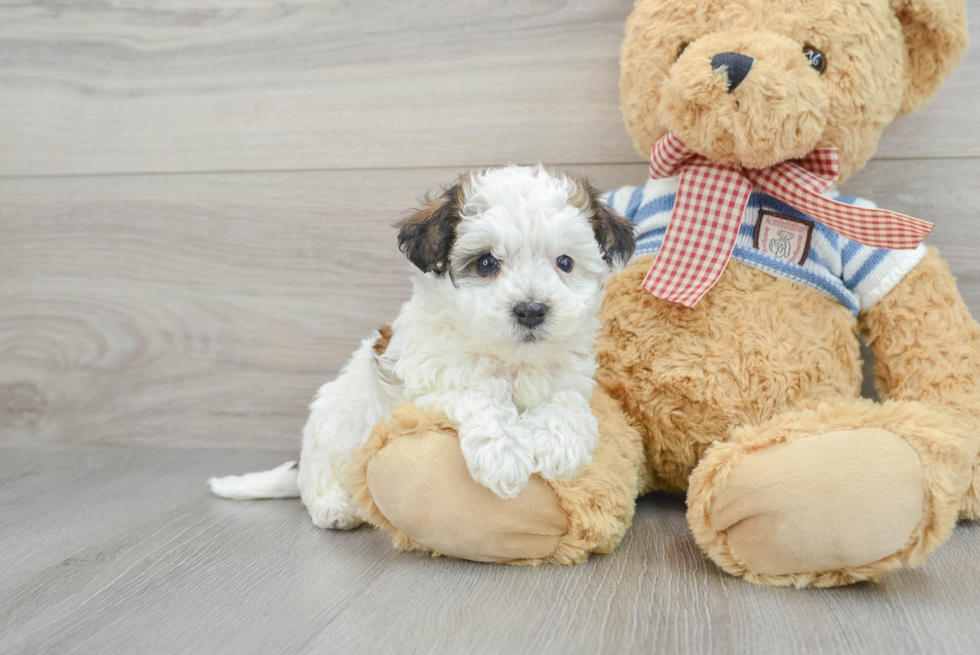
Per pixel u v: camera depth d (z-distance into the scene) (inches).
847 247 81.9
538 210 65.8
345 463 78.0
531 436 65.1
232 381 113.1
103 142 114.0
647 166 99.0
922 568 64.3
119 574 66.6
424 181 105.3
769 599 58.6
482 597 59.2
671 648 50.1
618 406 80.3
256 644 52.1
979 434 71.9
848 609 56.3
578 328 67.0
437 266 67.1
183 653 51.3
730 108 69.3
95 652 52.0
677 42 76.7
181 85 110.8
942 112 91.3
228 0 108.2
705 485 64.8
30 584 64.5
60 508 87.5
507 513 63.7
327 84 106.7
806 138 71.8
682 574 63.9
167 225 113.0
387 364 72.5
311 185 108.3
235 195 110.6
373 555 70.6
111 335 116.3
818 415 64.1
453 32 102.5
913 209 93.4
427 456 64.7
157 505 88.7
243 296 111.7
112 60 112.6
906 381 78.1
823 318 78.0
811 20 72.2
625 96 85.6
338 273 108.7
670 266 77.8
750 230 79.5
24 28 114.3
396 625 54.3
